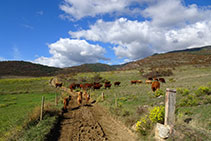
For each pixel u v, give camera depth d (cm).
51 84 4850
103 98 1772
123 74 5869
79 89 3356
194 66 6106
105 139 695
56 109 1204
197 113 793
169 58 10656
